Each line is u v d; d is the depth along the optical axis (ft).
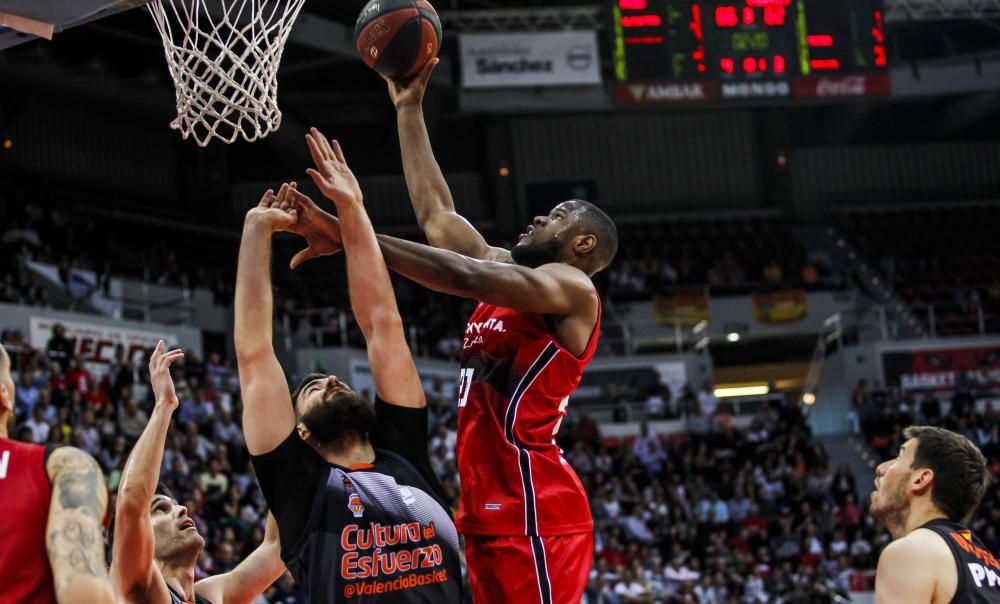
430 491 9.61
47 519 7.39
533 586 9.41
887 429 63.26
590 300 9.71
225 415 44.52
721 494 54.44
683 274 75.66
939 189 88.48
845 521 53.36
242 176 79.97
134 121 76.07
